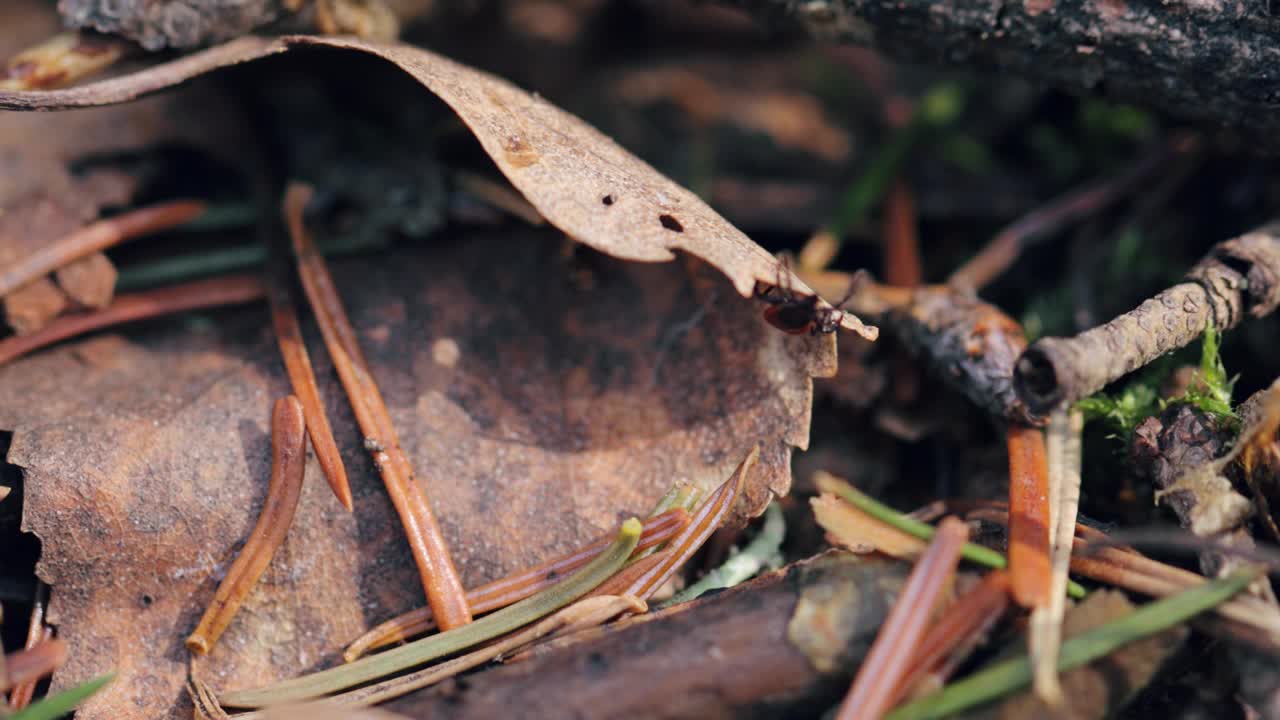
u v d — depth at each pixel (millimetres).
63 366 111
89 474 105
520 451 108
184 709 103
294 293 115
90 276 114
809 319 103
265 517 105
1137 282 124
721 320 109
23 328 112
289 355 110
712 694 99
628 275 113
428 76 107
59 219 117
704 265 110
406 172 123
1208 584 99
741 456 106
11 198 117
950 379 112
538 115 110
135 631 104
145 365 112
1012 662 98
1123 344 103
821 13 116
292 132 126
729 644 99
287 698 102
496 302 114
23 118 121
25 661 99
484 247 117
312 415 107
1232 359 115
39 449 105
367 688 102
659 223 103
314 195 122
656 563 104
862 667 98
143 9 110
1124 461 108
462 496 107
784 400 106
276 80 125
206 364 111
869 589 100
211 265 118
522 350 112
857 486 114
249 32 113
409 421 108
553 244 116
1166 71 110
